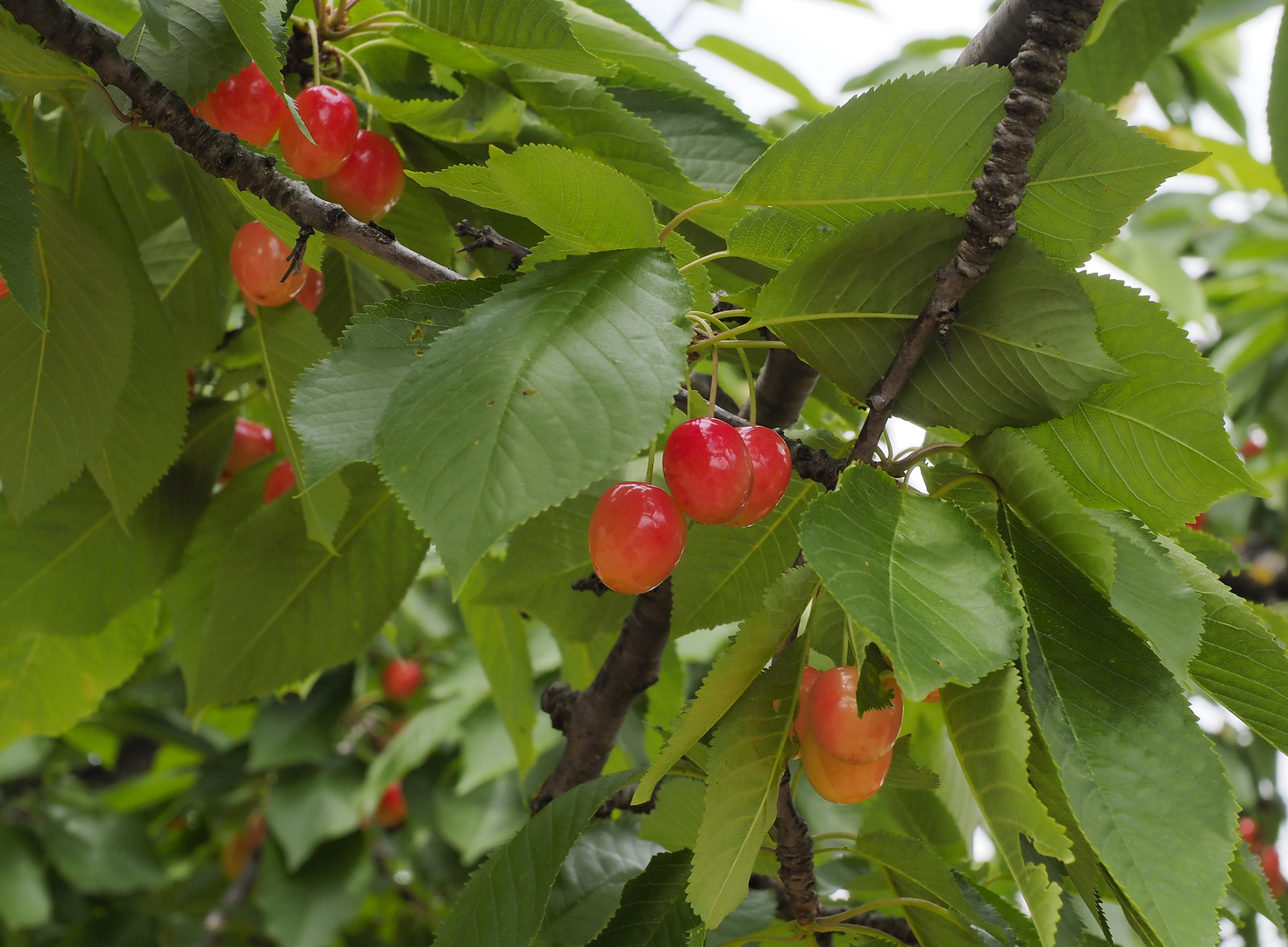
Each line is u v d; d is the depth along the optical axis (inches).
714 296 13.3
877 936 13.2
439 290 11.3
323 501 16.2
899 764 11.9
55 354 14.9
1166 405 11.3
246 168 12.4
